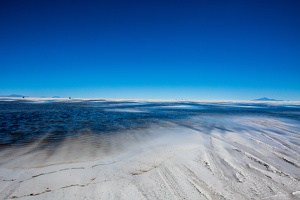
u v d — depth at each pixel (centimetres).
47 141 966
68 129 1300
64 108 3228
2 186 491
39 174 566
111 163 666
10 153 765
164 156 738
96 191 472
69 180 529
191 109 3494
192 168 616
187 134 1173
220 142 953
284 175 574
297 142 997
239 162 673
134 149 844
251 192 476
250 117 2236
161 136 1114
